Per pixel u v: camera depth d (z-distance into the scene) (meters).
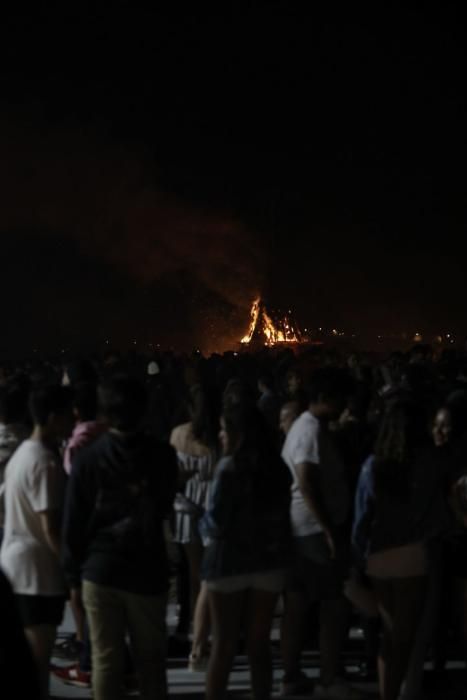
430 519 5.20
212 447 6.63
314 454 5.50
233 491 4.83
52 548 4.73
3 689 1.90
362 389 6.66
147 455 4.48
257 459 4.85
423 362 11.16
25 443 4.91
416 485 5.18
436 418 5.87
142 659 4.53
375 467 5.22
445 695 6.03
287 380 8.21
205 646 6.37
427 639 5.59
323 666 5.88
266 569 4.84
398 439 5.18
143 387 4.59
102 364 12.07
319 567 5.62
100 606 4.45
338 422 6.58
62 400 4.90
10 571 4.75
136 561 4.43
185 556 6.98
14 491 4.82
